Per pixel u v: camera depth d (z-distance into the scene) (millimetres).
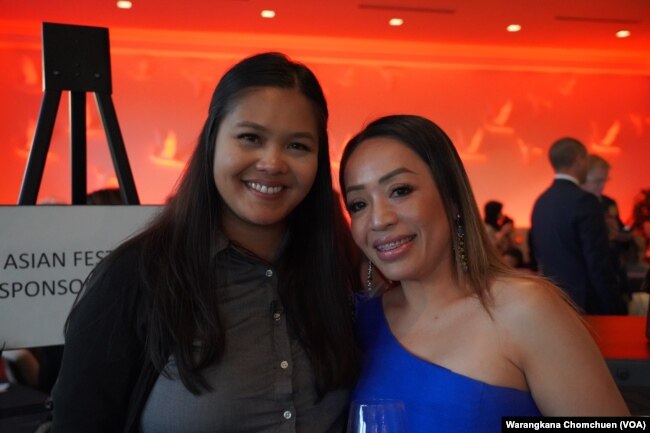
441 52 6895
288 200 1267
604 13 5699
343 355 1326
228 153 1224
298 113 1231
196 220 1265
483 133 7090
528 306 1217
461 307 1306
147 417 1206
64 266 1941
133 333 1207
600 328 2064
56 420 1182
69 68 2123
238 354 1229
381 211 1284
